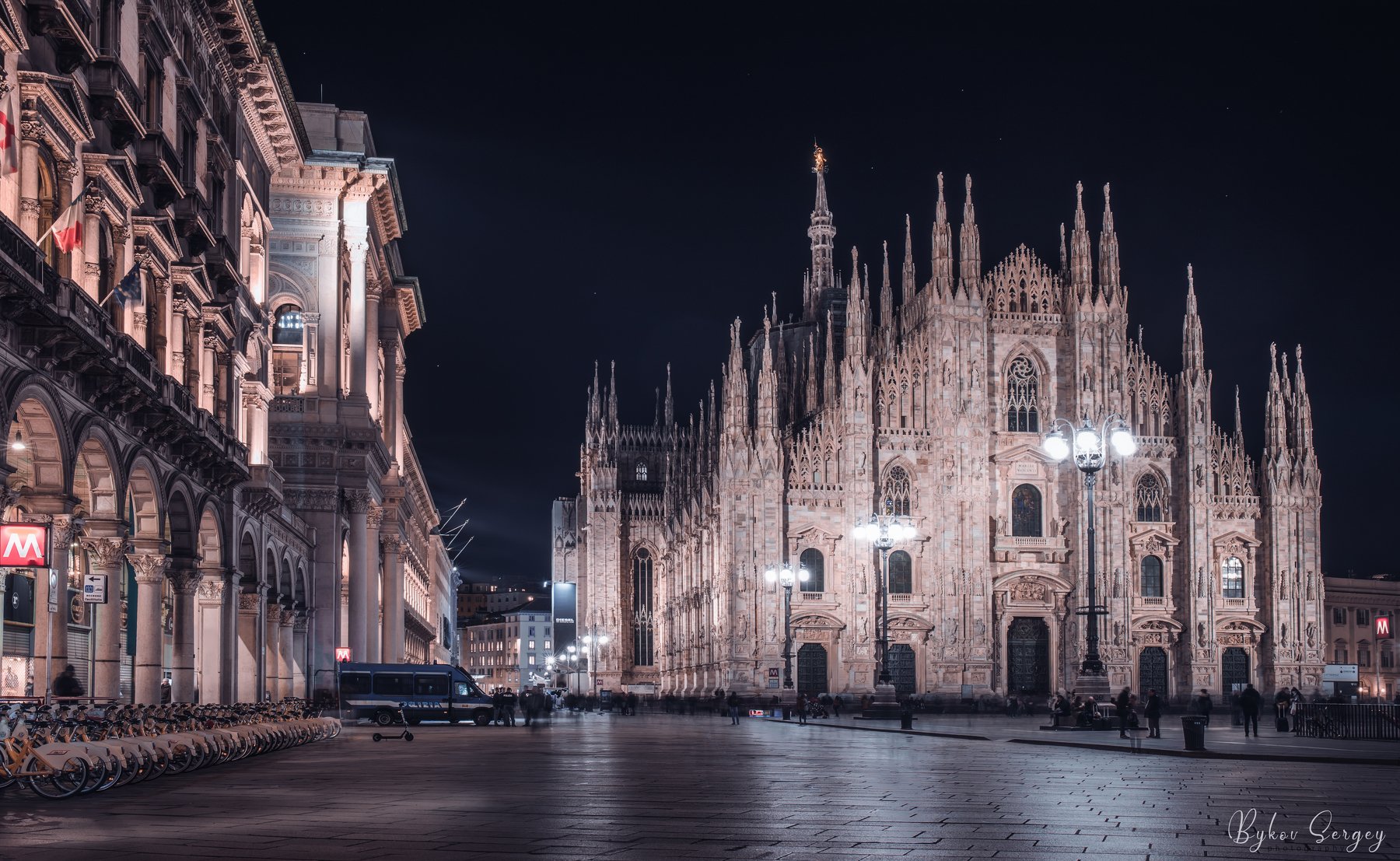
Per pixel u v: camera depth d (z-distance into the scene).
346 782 33.91
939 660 117.81
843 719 95.38
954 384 120.38
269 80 67.81
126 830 23.08
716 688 126.88
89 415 39.88
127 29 45.28
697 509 138.62
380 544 102.94
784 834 22.88
